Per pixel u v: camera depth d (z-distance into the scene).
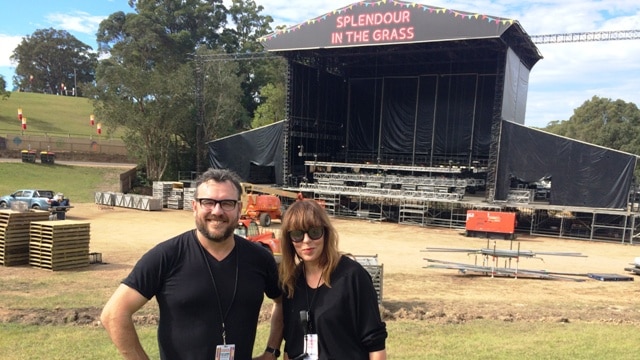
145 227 27.80
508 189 33.41
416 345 8.30
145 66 67.06
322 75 45.41
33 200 28.77
